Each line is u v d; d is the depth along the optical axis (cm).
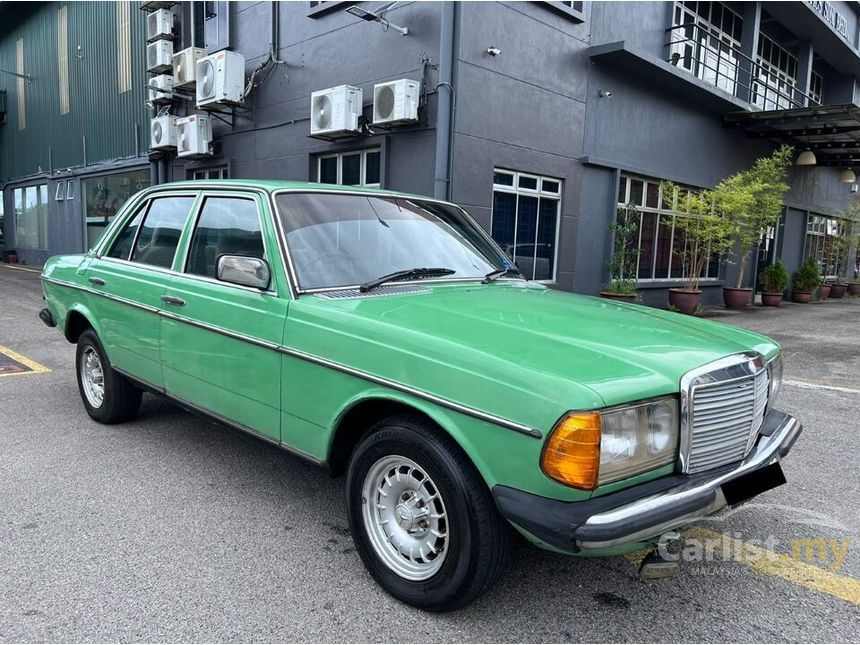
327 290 327
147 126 1656
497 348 257
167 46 1461
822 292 2042
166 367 404
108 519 350
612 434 231
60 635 251
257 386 336
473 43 945
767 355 309
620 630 267
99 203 1934
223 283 361
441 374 257
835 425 563
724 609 284
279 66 1212
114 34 1745
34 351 793
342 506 375
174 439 479
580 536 221
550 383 232
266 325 327
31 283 1628
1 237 2567
